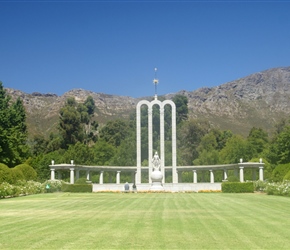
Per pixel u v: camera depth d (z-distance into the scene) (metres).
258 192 54.31
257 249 13.50
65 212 25.31
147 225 18.91
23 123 93.56
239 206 29.73
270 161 86.56
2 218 22.03
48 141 117.19
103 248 13.66
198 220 20.81
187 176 94.00
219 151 107.88
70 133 114.50
